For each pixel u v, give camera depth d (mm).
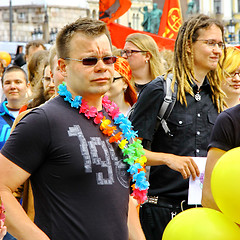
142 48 9461
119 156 4910
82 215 4629
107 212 4691
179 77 6695
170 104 6621
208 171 5320
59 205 4652
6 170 4641
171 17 14883
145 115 6613
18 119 5562
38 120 4691
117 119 5148
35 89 7719
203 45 6676
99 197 4680
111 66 4918
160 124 6660
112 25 13492
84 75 4836
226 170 4617
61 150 4668
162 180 6625
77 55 4855
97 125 4871
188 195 6406
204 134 6676
